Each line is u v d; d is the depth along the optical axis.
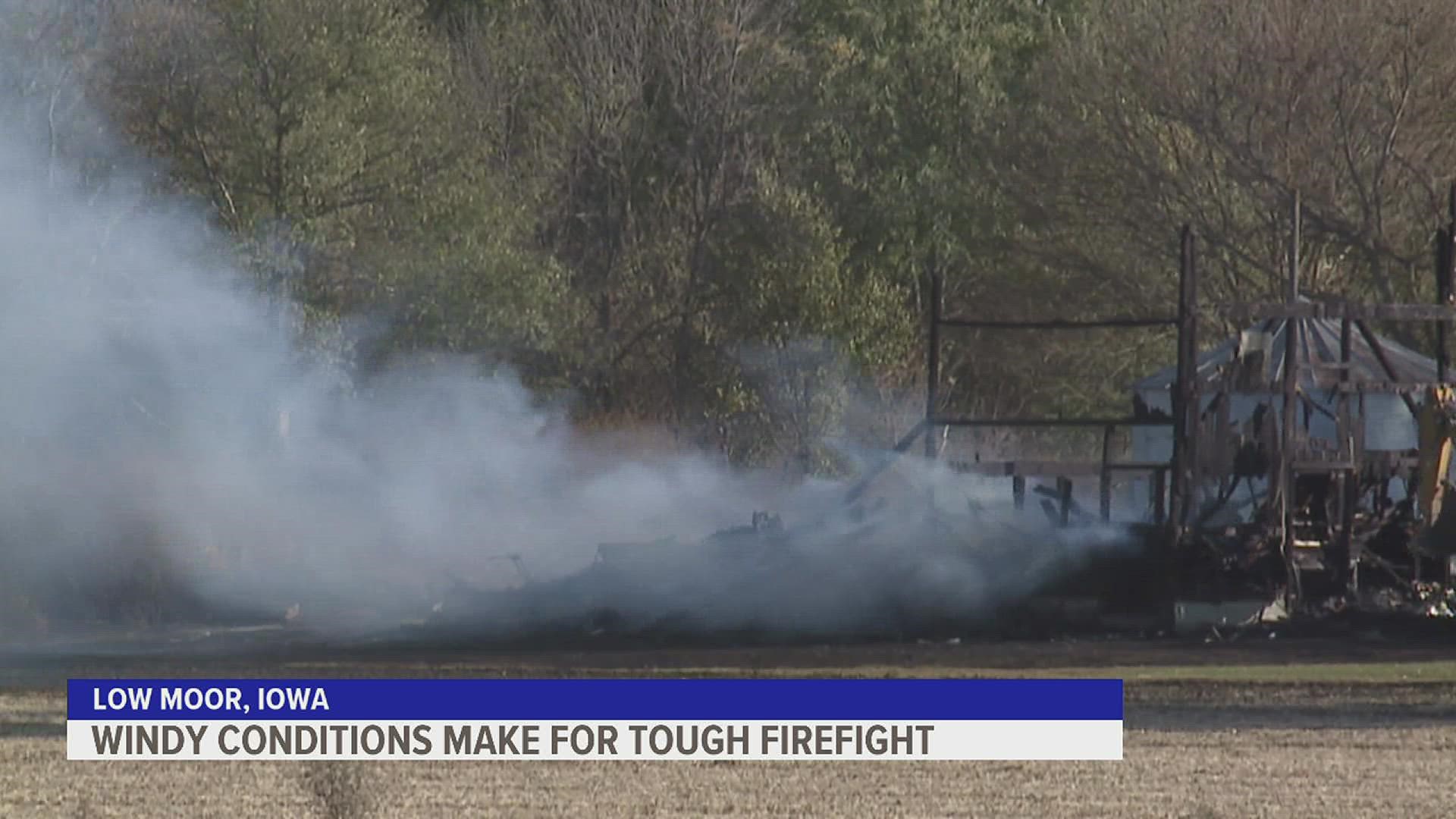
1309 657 99.44
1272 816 57.03
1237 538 113.56
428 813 57.28
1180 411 114.69
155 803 58.97
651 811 57.50
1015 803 58.78
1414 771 64.44
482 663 99.69
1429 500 110.31
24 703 83.12
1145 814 57.19
